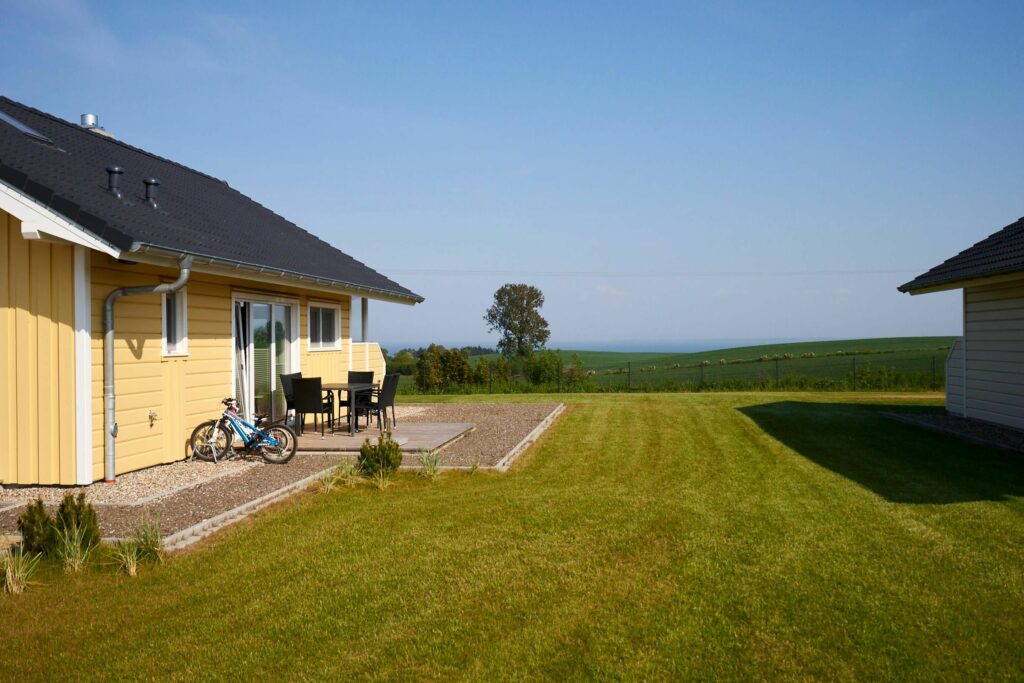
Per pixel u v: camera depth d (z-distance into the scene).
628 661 4.05
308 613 4.68
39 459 7.94
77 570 5.37
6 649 4.18
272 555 5.77
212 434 9.72
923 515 6.98
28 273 7.88
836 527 6.57
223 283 10.74
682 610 4.69
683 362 51.72
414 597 4.94
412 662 4.05
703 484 8.66
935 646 4.16
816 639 4.26
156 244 7.64
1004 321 13.05
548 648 4.20
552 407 18.11
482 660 4.07
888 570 5.37
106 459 8.25
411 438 11.75
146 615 4.63
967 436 12.04
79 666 3.99
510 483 8.65
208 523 6.55
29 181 7.18
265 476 8.70
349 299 15.77
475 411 17.17
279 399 12.67
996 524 6.61
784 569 5.41
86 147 11.17
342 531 6.43
